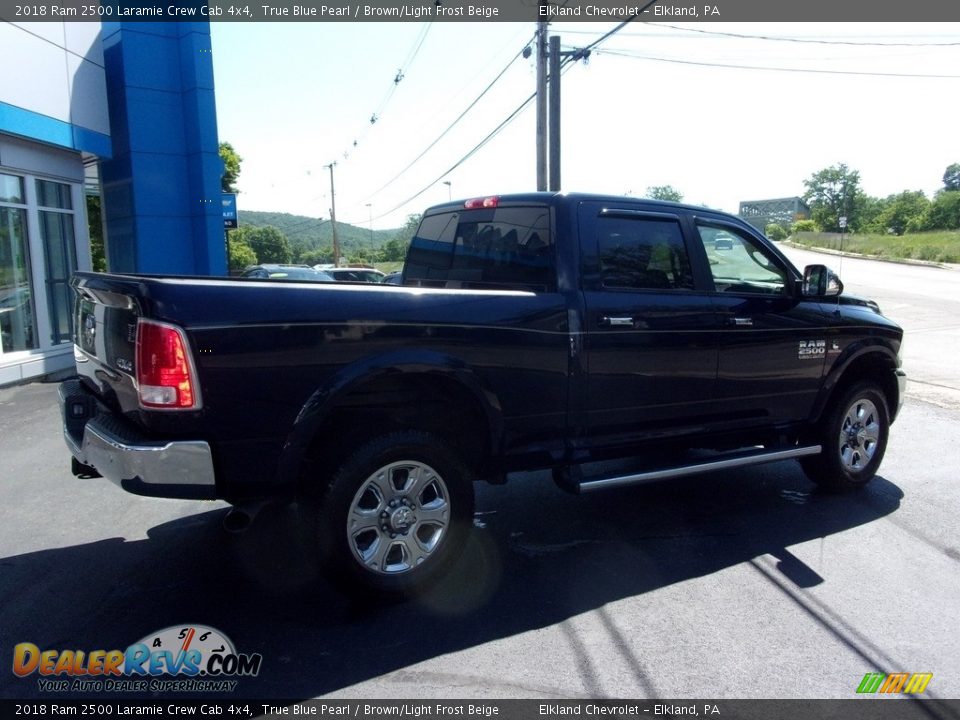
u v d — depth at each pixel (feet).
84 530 15.79
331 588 12.95
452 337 12.37
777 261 16.90
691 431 15.52
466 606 12.30
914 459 21.22
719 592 12.84
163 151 49.49
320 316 11.27
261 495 11.21
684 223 15.51
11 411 27.73
